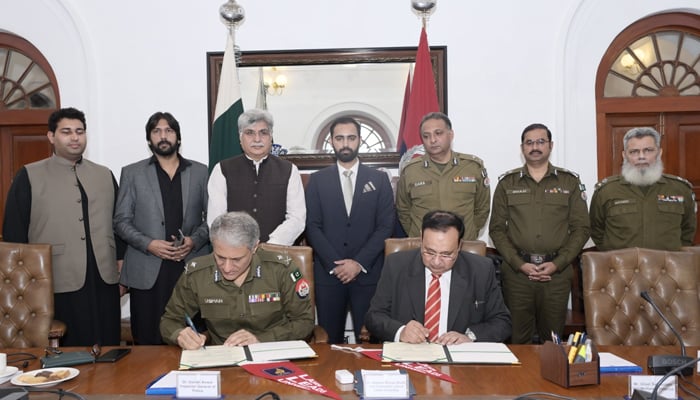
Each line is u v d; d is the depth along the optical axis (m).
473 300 2.15
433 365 1.71
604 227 3.30
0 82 4.29
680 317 2.20
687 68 4.19
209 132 4.13
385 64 4.10
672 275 2.24
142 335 3.10
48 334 2.36
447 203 3.19
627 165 3.19
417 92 3.84
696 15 4.12
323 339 2.28
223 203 3.06
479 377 1.59
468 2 4.06
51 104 4.28
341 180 3.28
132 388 1.54
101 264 3.10
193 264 2.14
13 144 4.37
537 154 3.19
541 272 3.05
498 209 3.33
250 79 4.15
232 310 2.09
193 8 4.14
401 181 3.37
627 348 1.92
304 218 3.09
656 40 4.19
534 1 4.05
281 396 1.45
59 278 3.00
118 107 4.16
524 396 1.40
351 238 3.20
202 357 1.76
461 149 4.10
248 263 1.99
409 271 2.20
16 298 2.38
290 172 3.12
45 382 1.55
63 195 3.04
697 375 1.61
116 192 3.27
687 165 4.26
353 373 1.63
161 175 3.17
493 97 4.08
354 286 3.19
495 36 4.07
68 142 3.03
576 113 4.11
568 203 3.19
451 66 4.09
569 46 4.07
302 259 2.50
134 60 4.15
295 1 4.12
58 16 4.14
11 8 4.16
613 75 4.19
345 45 4.12
